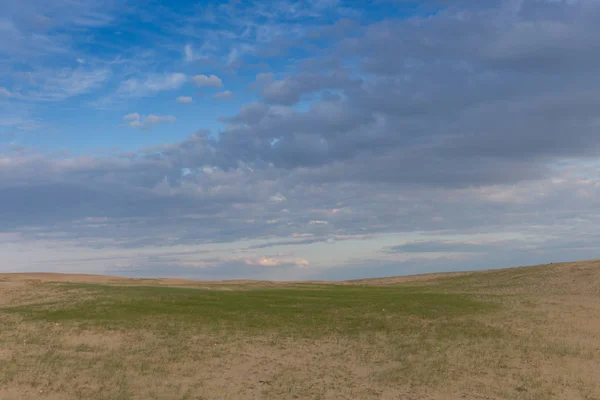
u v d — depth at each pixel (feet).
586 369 63.21
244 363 66.44
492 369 63.26
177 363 64.69
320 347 77.41
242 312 107.55
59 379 54.03
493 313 106.11
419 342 79.51
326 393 54.03
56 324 86.84
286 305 119.75
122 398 48.67
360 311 111.34
